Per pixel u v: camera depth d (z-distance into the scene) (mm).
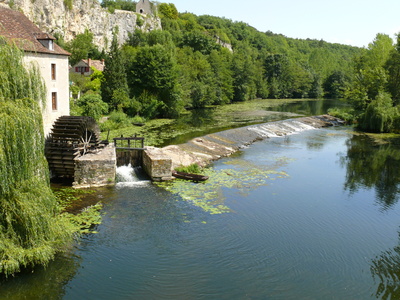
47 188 14484
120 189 22656
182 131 41688
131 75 54094
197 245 16234
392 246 17156
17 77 14172
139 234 16969
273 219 19375
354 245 17062
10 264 12227
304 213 20422
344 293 13414
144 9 119812
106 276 13789
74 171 22672
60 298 12508
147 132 40562
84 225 17547
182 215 19172
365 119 51906
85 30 92312
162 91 54875
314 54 150875
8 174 12906
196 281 13664
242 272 14367
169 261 14891
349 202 22562
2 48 14109
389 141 43250
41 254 13070
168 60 54812
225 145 35812
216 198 21844
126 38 109625
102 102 46469
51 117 25922
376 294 13469
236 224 18500
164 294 12867
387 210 21531
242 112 65125
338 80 117438
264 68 112312
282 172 28281
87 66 73188
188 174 25031
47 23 83750
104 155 24266
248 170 28297
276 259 15438
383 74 57375
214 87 77688
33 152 13992
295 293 13242
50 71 25500
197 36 105125
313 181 26484
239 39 166125
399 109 51688
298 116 59500
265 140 41156
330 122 55906
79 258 14875
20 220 13055
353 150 37688
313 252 16188
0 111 12859
